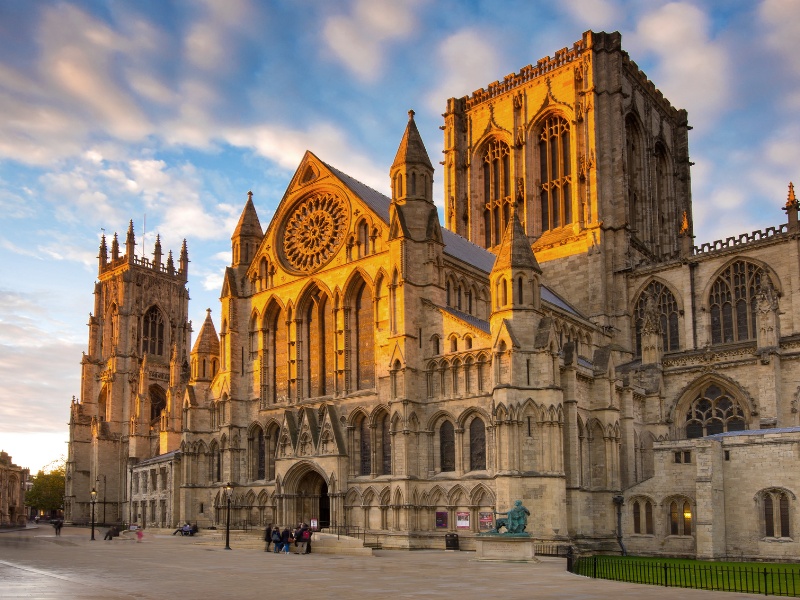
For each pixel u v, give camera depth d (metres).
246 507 123.38
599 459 108.00
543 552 91.88
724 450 97.19
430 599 47.09
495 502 96.62
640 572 67.38
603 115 160.88
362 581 58.44
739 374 123.50
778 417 116.62
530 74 174.62
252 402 127.50
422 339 107.94
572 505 100.94
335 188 122.00
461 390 103.31
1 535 159.00
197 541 112.56
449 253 118.19
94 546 108.25
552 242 161.00
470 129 182.75
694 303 143.62
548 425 96.25
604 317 150.88
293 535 97.56
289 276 125.69
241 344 130.50
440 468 104.00
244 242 134.25
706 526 93.81
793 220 134.75
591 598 47.69
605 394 109.25
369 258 114.56
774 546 91.44
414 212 111.50
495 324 100.19
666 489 102.19
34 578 59.88
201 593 50.34
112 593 49.88
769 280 135.75
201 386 135.88
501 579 60.34
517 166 173.25
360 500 108.69
